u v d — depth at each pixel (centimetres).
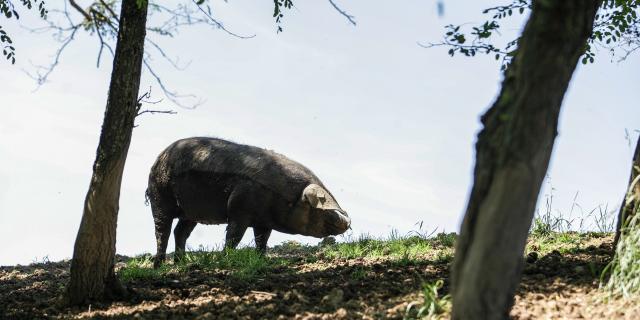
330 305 707
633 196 671
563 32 417
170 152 1186
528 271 760
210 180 1138
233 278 916
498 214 415
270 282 868
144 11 755
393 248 1095
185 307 761
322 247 1334
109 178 770
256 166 1125
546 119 420
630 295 607
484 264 416
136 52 756
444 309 600
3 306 844
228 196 1135
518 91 421
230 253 1056
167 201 1184
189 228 1247
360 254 1084
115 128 762
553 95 420
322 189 1120
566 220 1116
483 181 427
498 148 422
